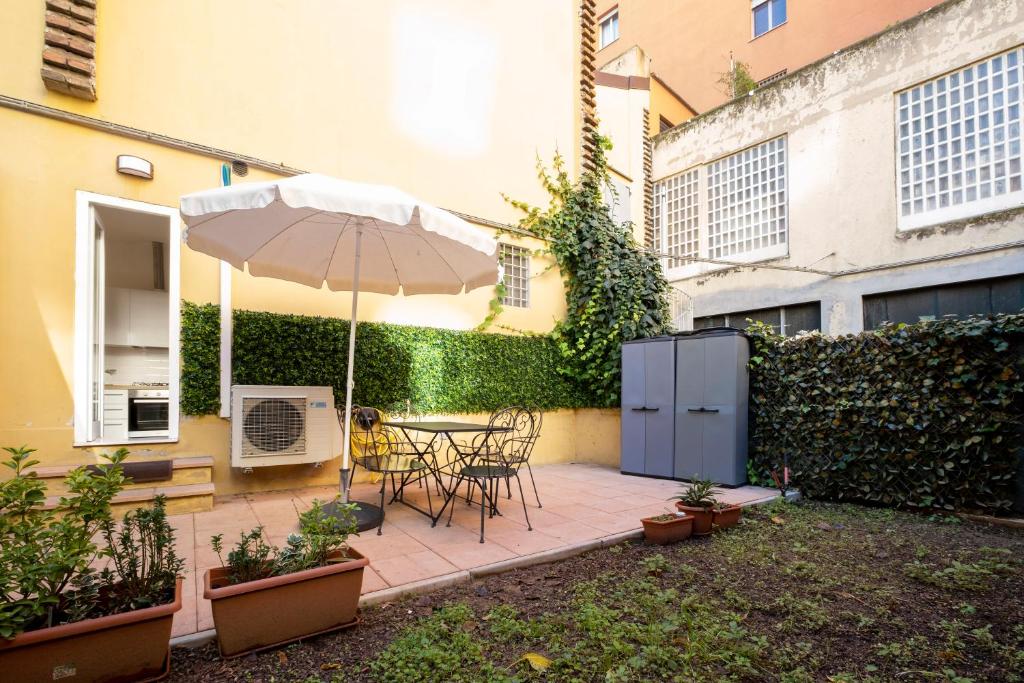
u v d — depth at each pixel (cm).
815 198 999
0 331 392
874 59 927
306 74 550
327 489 509
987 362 439
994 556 346
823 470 525
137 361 692
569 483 588
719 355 584
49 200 414
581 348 757
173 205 464
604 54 1930
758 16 1491
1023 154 766
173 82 471
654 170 1298
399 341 589
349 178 574
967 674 207
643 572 317
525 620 250
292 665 206
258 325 495
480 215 695
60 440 408
